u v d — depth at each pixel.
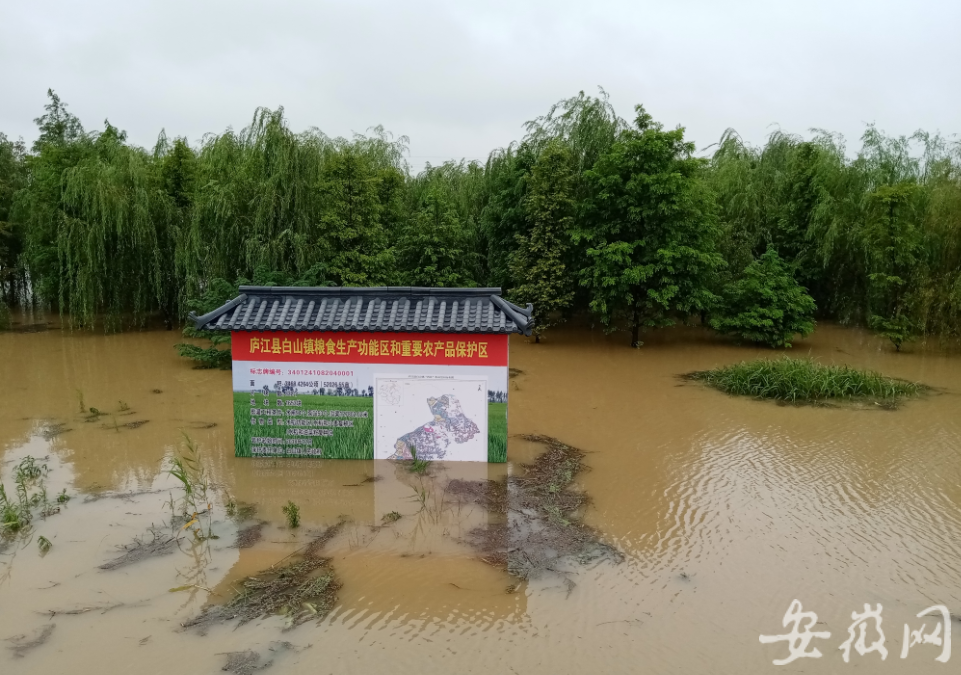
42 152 24.36
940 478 9.00
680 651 5.20
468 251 22.28
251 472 8.94
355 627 5.46
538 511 7.81
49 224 19.92
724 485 8.70
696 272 18.81
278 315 9.09
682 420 11.80
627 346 19.70
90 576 6.20
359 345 9.16
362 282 17.62
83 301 18.66
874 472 9.22
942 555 6.83
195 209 18.53
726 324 19.39
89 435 10.51
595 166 19.09
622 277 18.16
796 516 7.75
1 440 10.25
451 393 9.22
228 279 18.12
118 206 18.38
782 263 20.69
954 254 18.16
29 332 20.31
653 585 6.18
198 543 6.90
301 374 9.26
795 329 19.08
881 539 7.18
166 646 5.16
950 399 13.42
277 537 7.06
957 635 5.45
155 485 8.48
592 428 11.26
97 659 4.99
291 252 17.59
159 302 20.02
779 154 27.41
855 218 21.62
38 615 5.56
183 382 14.14
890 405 12.91
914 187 19.39
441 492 8.33
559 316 22.27
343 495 8.21
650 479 8.90
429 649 5.18
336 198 18.12
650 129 18.47
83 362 16.09
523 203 20.34
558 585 6.17
